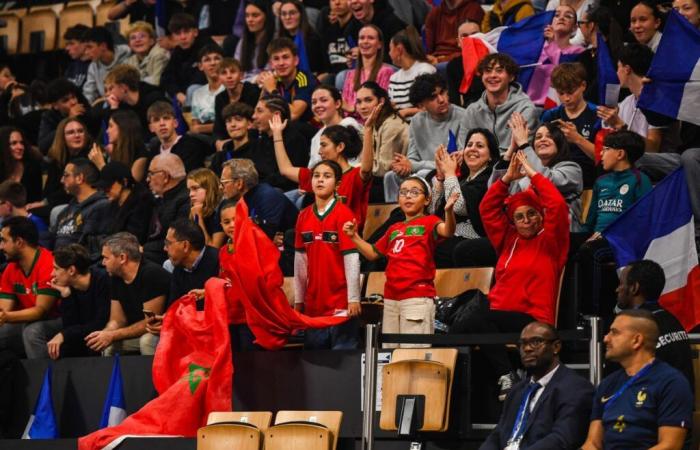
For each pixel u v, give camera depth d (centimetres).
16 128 3183
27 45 3972
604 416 1609
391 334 1797
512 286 1945
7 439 2205
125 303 2281
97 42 3575
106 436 2064
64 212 2733
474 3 3025
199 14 3588
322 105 2638
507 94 2431
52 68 3959
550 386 1686
